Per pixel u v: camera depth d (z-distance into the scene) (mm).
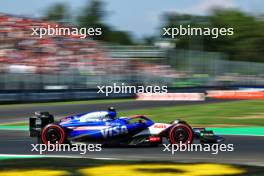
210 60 133875
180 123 33562
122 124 33875
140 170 24969
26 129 47438
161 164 26984
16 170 24969
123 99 94312
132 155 30828
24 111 66688
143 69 117750
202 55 133000
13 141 38031
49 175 23516
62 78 91312
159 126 34562
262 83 155875
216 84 133375
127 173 24125
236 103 82812
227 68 138625
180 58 129375
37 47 108500
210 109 70000
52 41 112812
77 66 106500
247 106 75688
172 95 92375
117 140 33938
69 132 33562
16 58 100562
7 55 100438
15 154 31234
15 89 81125
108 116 34375
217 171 24672
